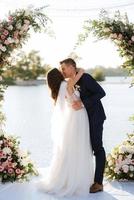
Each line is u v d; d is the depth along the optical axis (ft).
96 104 15.66
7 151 17.28
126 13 17.81
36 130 37.42
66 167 15.58
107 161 17.84
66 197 15.31
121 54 18.07
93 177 16.07
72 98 15.48
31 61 142.00
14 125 40.52
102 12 17.87
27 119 44.93
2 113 18.26
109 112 51.01
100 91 15.44
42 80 142.41
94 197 15.33
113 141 31.50
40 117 46.73
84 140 15.58
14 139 18.54
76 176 15.53
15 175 17.38
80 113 15.58
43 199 15.10
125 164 17.37
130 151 17.63
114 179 17.57
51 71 15.89
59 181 15.69
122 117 45.85
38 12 17.52
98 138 15.64
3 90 18.01
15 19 17.39
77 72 15.67
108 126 39.52
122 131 36.22
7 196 15.48
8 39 17.17
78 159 15.55
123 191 16.11
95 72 147.43
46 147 29.43
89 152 15.76
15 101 68.69
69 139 15.57
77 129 15.56
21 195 15.60
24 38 17.74
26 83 140.67
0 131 17.98
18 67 139.44
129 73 18.19
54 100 16.01
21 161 17.58
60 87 15.72
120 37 17.58
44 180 16.33
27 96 80.64
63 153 15.62
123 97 74.79
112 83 140.77
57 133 15.83
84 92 15.51
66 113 15.76
